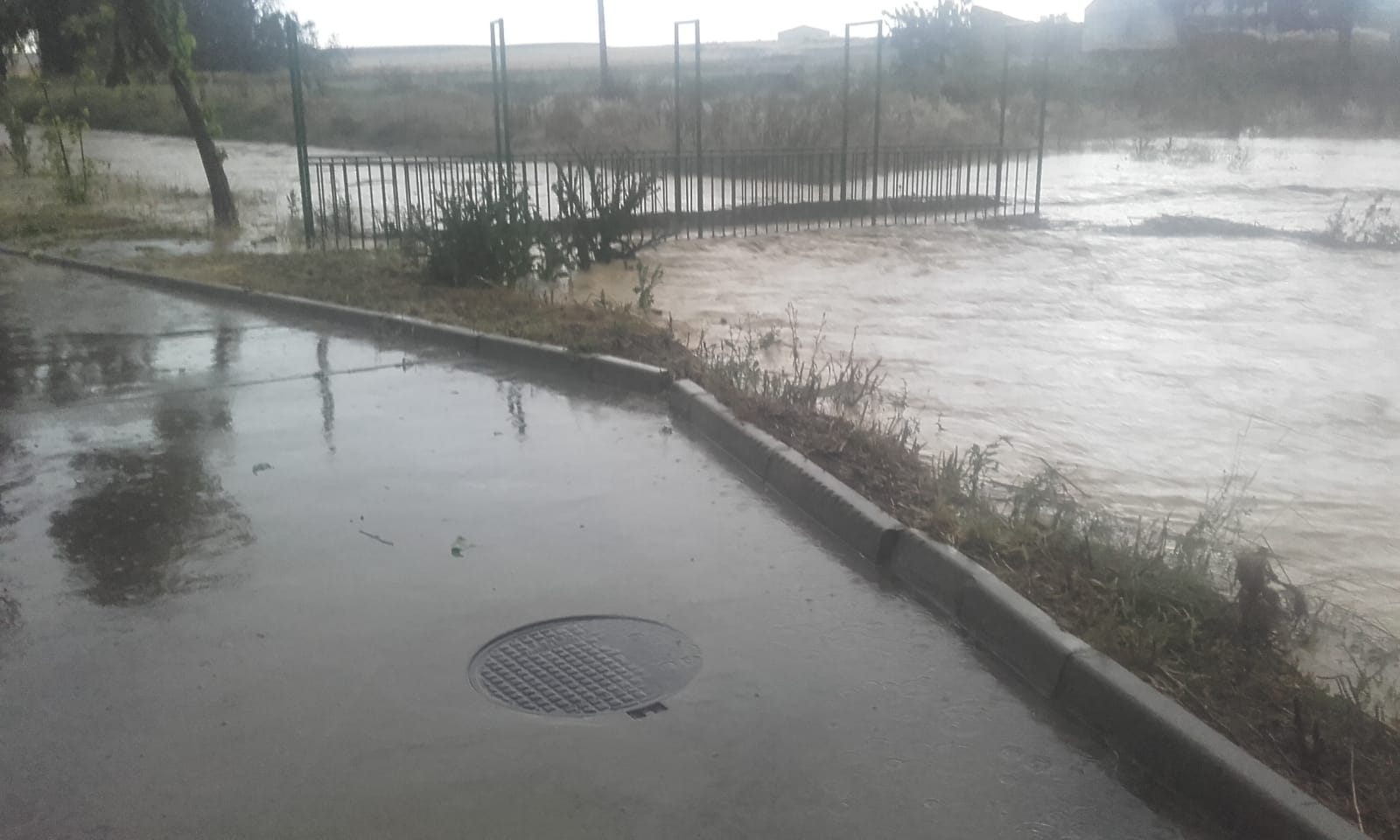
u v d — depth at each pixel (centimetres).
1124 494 624
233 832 342
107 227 1884
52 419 804
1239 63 4522
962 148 2311
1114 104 4219
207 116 1856
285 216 2017
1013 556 513
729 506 622
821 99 3503
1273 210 2045
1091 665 411
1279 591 486
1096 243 1661
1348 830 320
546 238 1336
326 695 421
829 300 1231
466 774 371
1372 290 1262
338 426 783
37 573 537
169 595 511
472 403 843
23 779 371
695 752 384
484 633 470
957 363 930
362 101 4738
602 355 922
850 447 670
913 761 380
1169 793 366
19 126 2916
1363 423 757
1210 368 909
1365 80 4306
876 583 523
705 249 1633
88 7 2094
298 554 556
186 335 1092
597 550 560
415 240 1416
